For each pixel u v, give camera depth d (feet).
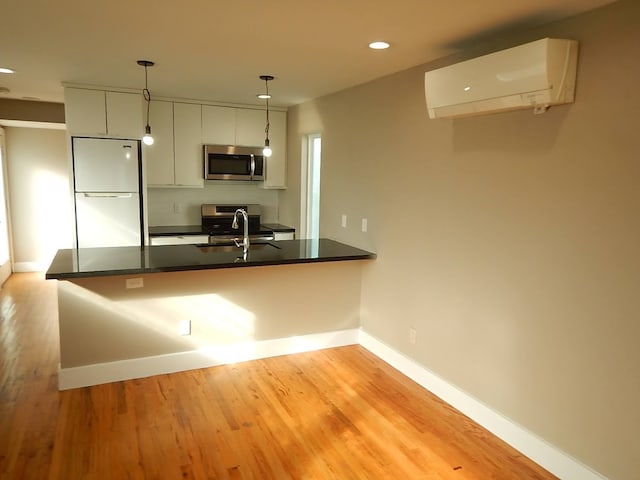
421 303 11.37
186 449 8.59
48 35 9.27
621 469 7.20
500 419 9.20
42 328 15.10
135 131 15.31
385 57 10.47
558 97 7.40
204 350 12.12
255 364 12.45
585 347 7.61
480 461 8.50
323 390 11.07
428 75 9.60
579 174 7.53
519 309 8.74
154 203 18.26
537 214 8.28
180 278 11.61
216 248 14.10
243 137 18.06
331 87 14.06
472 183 9.66
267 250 13.24
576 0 6.91
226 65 11.57
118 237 15.67
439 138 10.52
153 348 11.57
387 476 8.00
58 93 16.53
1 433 8.97
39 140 22.93
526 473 8.18
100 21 8.39
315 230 18.08
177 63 11.46
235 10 7.68
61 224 23.76
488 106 8.45
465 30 8.52
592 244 7.41
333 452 8.64
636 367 6.92
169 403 10.26
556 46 7.20
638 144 6.72
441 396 10.75
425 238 11.12
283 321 13.01
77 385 10.87
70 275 9.72
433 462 8.43
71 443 8.68
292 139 18.34
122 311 11.14
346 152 14.39
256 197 19.99
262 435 9.12
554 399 8.17
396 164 12.05
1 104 18.57
